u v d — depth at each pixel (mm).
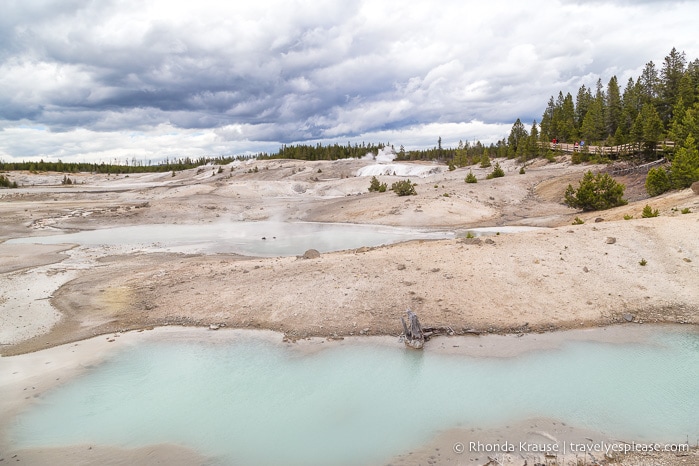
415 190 55125
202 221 47219
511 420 9648
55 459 8828
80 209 50875
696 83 64562
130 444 9250
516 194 49844
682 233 19547
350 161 115812
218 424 9844
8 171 120250
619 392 10609
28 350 14055
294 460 8578
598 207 35938
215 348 13844
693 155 34062
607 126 75812
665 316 15031
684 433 8914
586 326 14594
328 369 12312
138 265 25172
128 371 12469
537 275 17938
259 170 109125
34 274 23172
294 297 17141
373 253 22031
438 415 9945
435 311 15680
